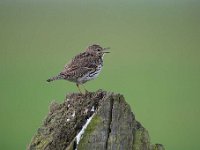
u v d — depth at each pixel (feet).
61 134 21.22
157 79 106.63
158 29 171.01
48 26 171.63
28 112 81.97
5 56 123.85
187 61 126.31
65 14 197.88
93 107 21.52
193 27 174.19
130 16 196.65
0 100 87.56
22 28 166.20
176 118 84.43
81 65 35.55
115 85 97.14
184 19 188.75
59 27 170.09
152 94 95.14
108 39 151.43
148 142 20.40
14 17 183.73
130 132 20.21
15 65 114.32
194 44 146.82
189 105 90.74
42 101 85.66
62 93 88.38
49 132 21.62
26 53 128.67
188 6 211.82
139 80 103.65
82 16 194.39
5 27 166.09
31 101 86.12
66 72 35.14
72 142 20.27
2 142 69.56
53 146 21.16
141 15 200.34
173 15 197.47
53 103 22.56
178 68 118.52
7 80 100.07
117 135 20.11
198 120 83.30
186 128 79.97
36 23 176.24
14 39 147.33
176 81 106.42
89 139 20.08
